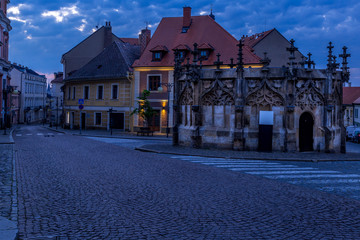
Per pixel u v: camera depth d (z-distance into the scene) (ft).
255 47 164.04
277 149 62.39
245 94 63.41
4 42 154.92
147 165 45.44
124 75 132.57
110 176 36.63
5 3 156.87
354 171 42.86
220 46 124.16
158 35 137.69
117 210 23.48
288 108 61.36
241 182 34.53
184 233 19.10
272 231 19.67
